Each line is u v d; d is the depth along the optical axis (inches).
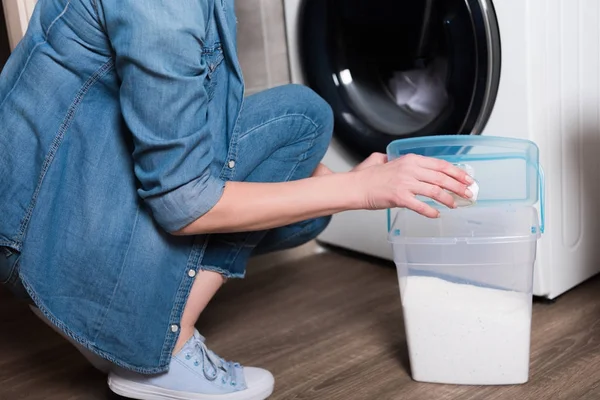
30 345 65.6
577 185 66.7
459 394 50.9
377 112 73.5
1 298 79.0
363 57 74.2
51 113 43.6
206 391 48.5
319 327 64.9
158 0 38.5
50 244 44.0
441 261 50.6
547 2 60.1
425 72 70.9
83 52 42.7
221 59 45.6
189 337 48.4
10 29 60.7
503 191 51.9
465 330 50.8
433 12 64.8
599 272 72.2
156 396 48.9
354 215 80.4
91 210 43.8
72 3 41.8
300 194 43.7
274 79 81.1
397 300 69.7
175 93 39.4
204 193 42.2
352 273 78.6
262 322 67.1
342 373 55.7
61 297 44.4
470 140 51.4
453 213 52.5
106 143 44.0
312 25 74.2
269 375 52.2
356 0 70.3
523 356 50.7
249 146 48.3
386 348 59.3
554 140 63.1
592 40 65.6
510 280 49.9
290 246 58.6
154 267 44.7
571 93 64.2
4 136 44.1
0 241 44.2
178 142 40.2
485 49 61.1
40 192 43.8
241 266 50.8
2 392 56.8
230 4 46.6
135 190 44.4
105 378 57.9
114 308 44.6
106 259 44.0
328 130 53.1
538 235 49.0
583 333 59.0
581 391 49.8
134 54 38.5
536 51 60.0
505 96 61.8
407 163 43.5
